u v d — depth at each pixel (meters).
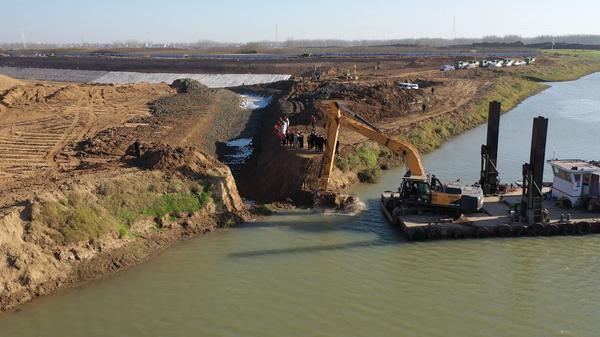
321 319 20.47
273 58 148.00
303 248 27.11
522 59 138.38
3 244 22.05
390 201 32.16
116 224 26.36
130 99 70.75
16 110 58.41
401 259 25.73
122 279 23.64
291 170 36.28
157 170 31.22
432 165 44.44
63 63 158.00
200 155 33.53
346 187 37.88
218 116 61.84
